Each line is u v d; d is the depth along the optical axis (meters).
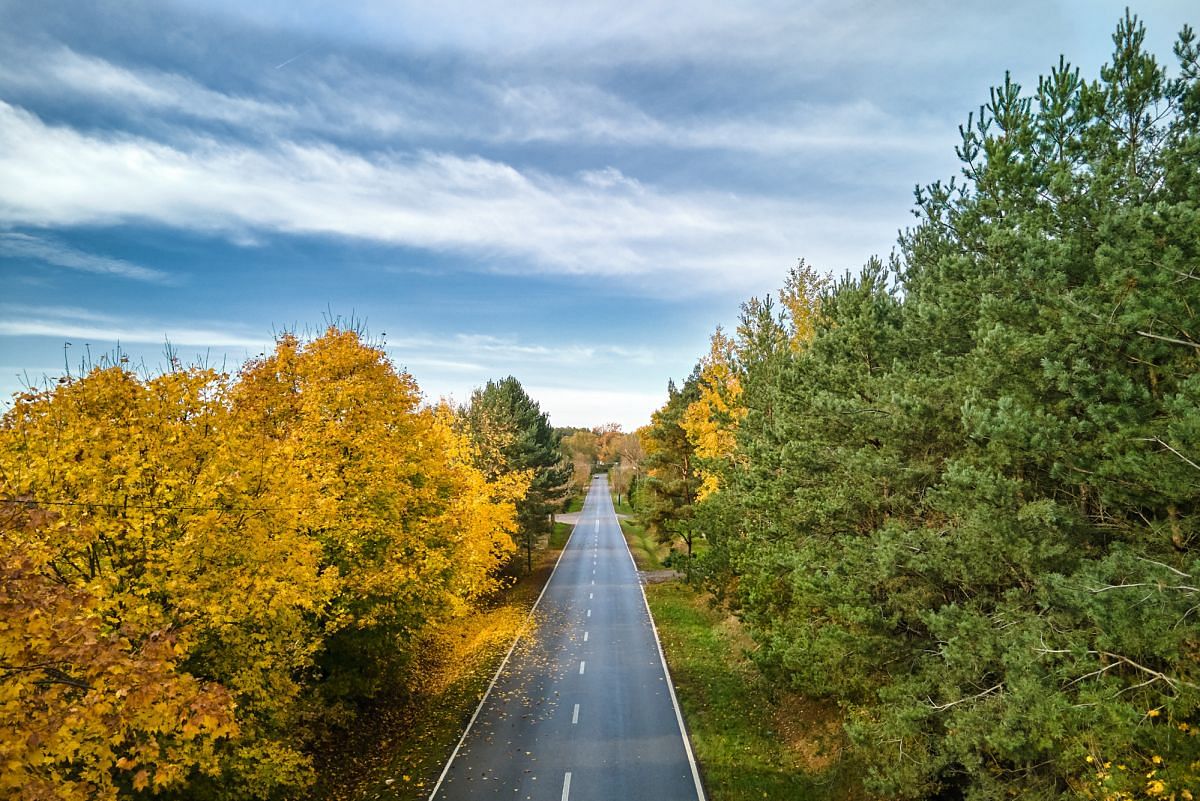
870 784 11.00
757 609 18.41
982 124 11.94
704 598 37.16
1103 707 7.63
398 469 18.16
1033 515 8.59
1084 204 9.52
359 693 18.64
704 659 26.70
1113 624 7.44
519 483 33.81
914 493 12.34
